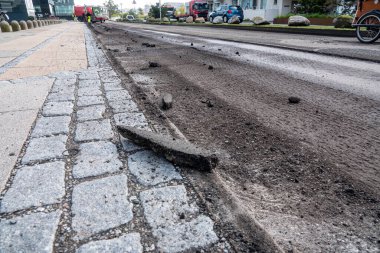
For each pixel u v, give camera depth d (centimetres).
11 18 5178
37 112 307
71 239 136
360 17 1006
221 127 296
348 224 162
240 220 150
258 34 1582
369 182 199
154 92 427
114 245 132
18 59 667
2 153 217
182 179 185
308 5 2656
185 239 136
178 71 580
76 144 233
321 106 356
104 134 252
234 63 664
